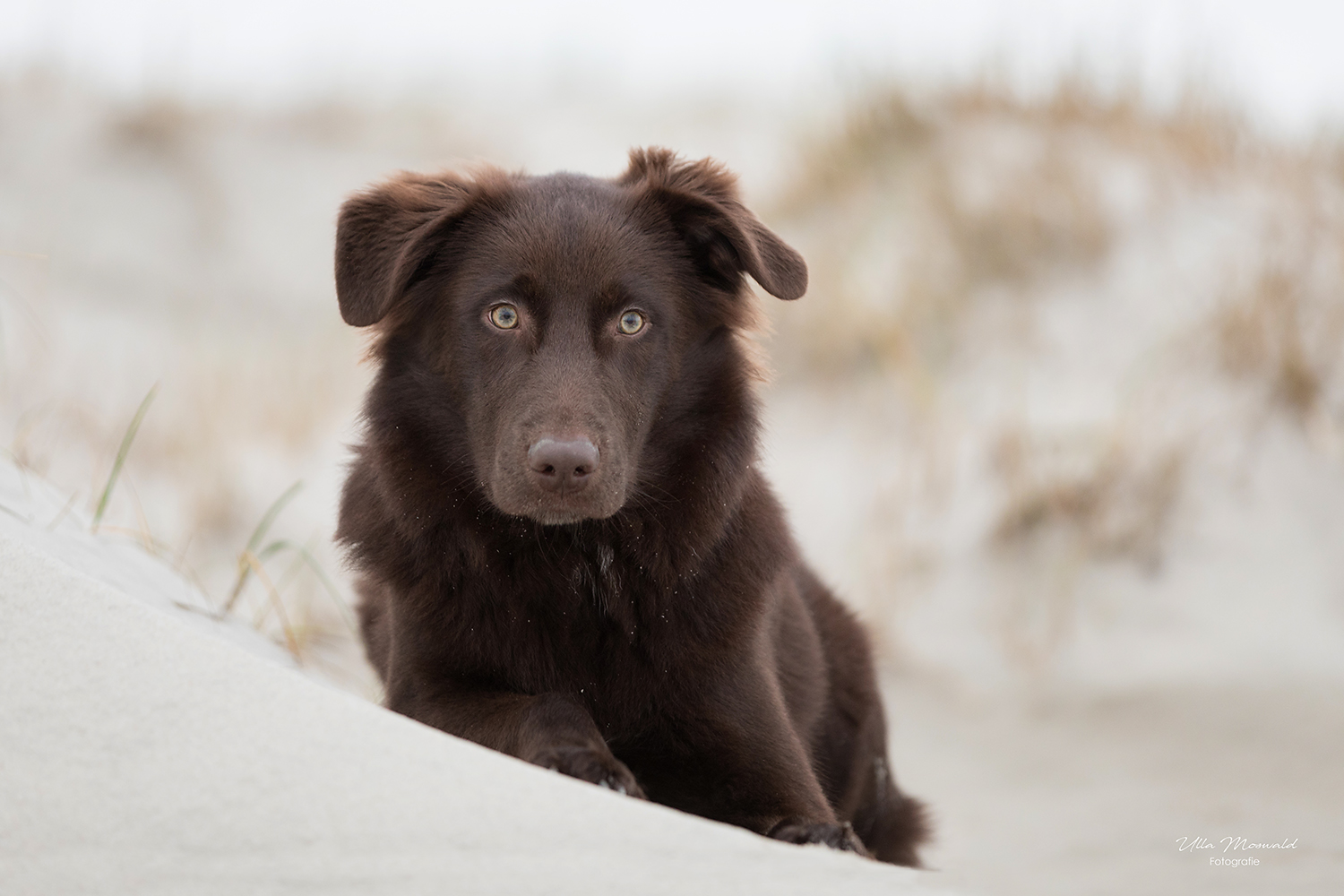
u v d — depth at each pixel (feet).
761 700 15.67
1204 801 20.89
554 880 9.24
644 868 9.55
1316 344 33.27
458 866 9.27
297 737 10.26
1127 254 38.47
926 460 34.58
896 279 40.83
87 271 62.95
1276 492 30.71
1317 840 17.65
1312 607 28.30
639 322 16.06
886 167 44.78
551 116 92.02
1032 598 30.40
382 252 15.89
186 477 36.65
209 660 10.92
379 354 16.89
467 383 15.76
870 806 21.33
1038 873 14.84
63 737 10.03
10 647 10.82
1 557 11.86
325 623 28.86
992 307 38.65
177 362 47.50
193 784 9.73
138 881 8.92
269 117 80.64
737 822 15.80
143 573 19.08
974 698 27.94
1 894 8.75
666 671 15.49
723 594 15.87
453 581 15.55
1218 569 29.60
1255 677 26.23
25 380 40.88
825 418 38.32
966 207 41.19
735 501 16.34
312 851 9.27
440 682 15.46
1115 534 30.71
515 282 15.60
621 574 15.61
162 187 70.79
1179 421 32.55
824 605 21.66
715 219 16.67
